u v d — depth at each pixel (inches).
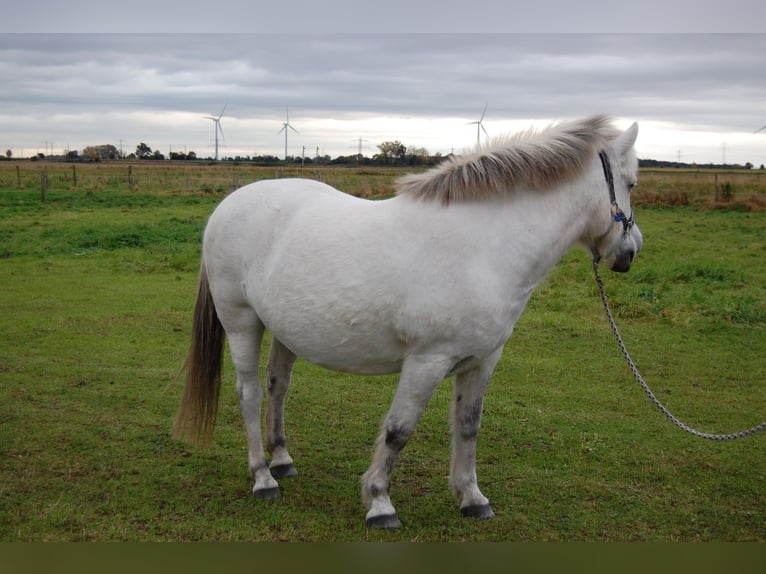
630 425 208.4
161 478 164.2
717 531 145.1
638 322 329.4
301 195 151.6
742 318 328.8
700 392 239.8
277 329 146.2
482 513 148.6
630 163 143.3
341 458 181.9
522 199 134.3
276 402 168.7
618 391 240.2
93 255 492.4
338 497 158.4
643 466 178.5
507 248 131.8
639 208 835.4
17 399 214.4
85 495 153.2
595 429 204.2
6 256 482.3
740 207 815.1
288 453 183.8
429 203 133.7
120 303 357.1
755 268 451.8
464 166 132.9
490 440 194.4
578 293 382.6
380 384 243.8
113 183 1173.7
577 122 141.7
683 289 389.4
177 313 337.1
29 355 264.7
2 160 2876.5
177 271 447.8
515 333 308.7
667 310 340.2
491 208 132.8
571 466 178.1
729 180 1027.3
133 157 3034.0
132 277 425.7
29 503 147.8
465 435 147.4
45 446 179.2
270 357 169.0
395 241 132.9
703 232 624.1
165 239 556.4
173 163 2481.5
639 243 147.8
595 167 139.4
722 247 537.6
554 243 137.3
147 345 283.1
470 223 131.1
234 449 185.6
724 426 209.5
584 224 140.7
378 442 141.4
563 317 333.1
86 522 141.0
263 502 154.1
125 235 551.2
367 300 133.0
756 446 193.0
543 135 138.3
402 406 135.9
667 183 1047.0
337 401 224.5
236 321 157.8
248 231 151.9
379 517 141.4
